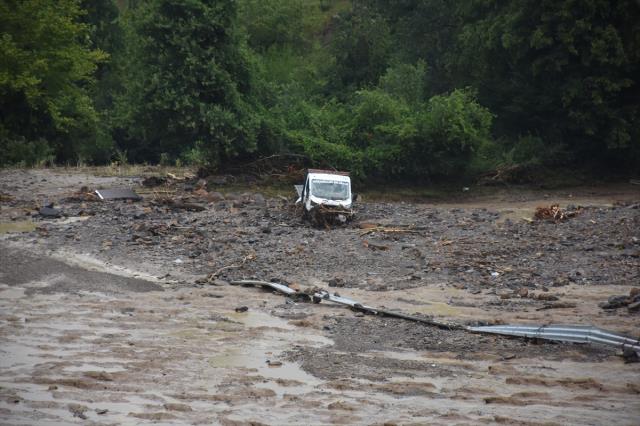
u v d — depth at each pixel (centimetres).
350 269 3550
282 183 6372
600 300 2983
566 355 2270
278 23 10644
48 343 2345
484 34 7550
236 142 6297
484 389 1944
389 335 2508
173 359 2191
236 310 2819
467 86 7850
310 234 4275
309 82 9069
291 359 2209
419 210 5322
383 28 9150
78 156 8862
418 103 7244
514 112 7869
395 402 1830
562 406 1802
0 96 8250
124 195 5375
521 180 7162
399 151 6662
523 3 7200
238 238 4134
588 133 7250
